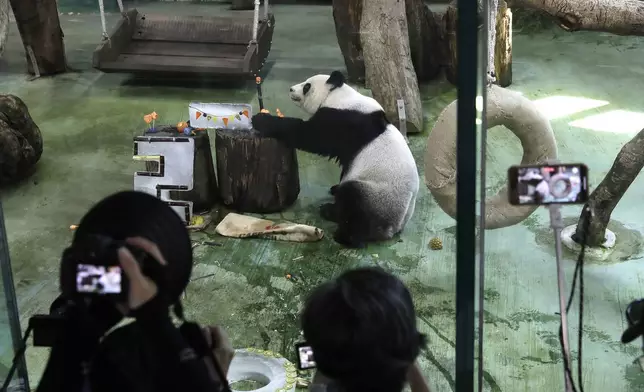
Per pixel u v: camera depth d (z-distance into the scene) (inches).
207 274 156.6
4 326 96.3
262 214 183.6
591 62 273.7
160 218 62.9
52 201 188.2
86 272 60.9
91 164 211.0
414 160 173.9
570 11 167.3
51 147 222.7
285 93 246.4
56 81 280.5
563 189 70.4
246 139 176.4
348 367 64.6
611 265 147.5
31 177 202.7
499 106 133.6
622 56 281.0
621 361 119.3
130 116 245.6
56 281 149.9
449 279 144.3
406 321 65.1
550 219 81.0
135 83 275.3
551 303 131.3
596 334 125.8
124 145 223.9
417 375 84.3
